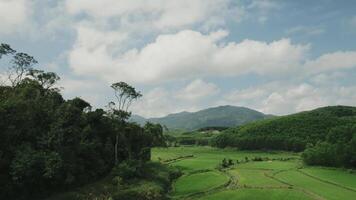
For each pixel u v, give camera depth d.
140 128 156.12
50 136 95.62
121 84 135.25
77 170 100.00
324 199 96.88
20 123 91.81
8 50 111.75
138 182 111.12
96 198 92.75
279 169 154.38
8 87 113.81
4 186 82.06
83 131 112.31
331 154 158.62
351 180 125.81
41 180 89.75
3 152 85.69
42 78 127.88
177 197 103.38
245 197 99.56
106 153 121.75
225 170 153.38
